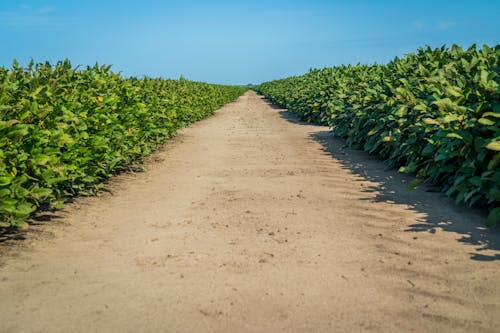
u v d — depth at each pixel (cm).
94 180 653
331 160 930
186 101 1659
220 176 771
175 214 544
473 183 497
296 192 646
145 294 330
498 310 298
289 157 970
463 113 547
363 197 614
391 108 887
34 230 483
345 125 1183
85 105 639
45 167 512
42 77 633
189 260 396
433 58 941
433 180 667
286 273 366
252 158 962
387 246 425
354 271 368
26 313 304
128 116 799
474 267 371
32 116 518
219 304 313
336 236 456
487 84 553
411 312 299
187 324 287
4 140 452
